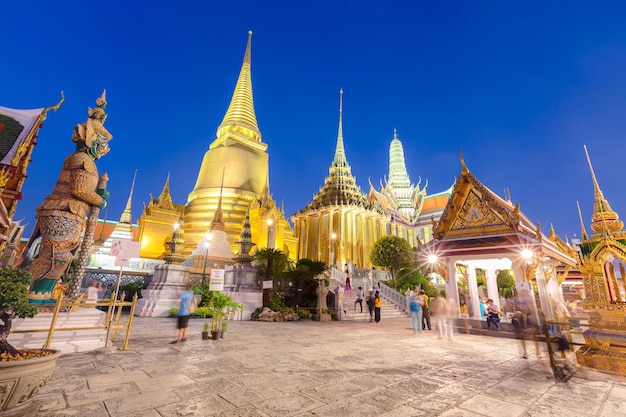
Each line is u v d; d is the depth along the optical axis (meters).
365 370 6.96
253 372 6.54
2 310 4.33
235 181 42.81
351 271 37.22
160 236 37.09
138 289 23.31
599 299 9.25
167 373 6.28
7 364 3.85
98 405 4.50
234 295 19.64
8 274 4.52
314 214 51.03
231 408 4.51
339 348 9.70
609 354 7.41
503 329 12.84
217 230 35.56
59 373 6.10
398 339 11.92
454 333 13.96
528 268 12.73
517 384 6.12
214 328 10.92
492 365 7.74
